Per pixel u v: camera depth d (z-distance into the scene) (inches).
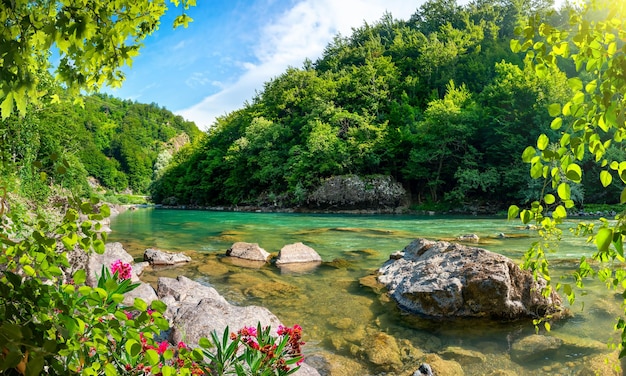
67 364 59.9
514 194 1393.9
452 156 1605.6
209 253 523.5
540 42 68.9
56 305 56.1
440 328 252.2
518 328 249.6
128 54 85.3
